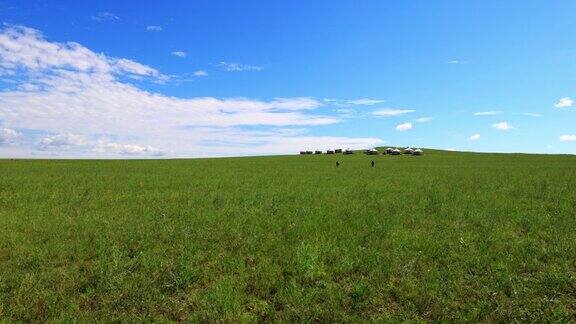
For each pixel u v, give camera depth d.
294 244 12.58
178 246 12.46
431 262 11.06
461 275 10.15
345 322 8.09
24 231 14.18
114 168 48.03
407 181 31.91
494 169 46.97
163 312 8.52
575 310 8.59
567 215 16.44
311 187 27.61
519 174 38.12
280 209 18.33
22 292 8.93
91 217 16.50
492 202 20.17
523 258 11.31
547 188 25.59
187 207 18.98
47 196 22.59
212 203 20.23
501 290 9.27
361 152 113.00
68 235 13.61
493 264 10.80
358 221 15.47
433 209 18.50
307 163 64.12
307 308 8.45
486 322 8.02
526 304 8.65
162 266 10.63
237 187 27.73
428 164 60.19
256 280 9.83
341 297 8.97
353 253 11.56
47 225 14.85
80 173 39.06
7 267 10.62
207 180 32.62
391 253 11.59
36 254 11.41
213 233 13.91
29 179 31.47
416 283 9.73
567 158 76.00
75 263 11.05
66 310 8.29
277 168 50.69
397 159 77.25
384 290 9.38
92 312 8.23
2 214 17.16
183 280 9.82
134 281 9.62
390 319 8.11
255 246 12.54
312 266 10.24
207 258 11.52
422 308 8.65
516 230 14.60
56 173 38.47
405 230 14.42
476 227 15.04
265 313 8.45
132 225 14.91
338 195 23.20
